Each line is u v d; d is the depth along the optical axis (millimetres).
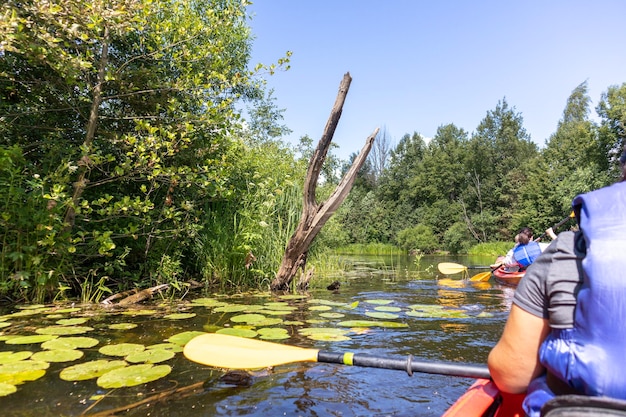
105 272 4836
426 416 1836
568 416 894
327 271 8789
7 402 1837
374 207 38344
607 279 936
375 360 1833
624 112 24719
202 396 1983
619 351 922
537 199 29906
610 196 1021
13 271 4020
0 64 4340
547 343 1067
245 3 5039
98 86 4383
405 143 48375
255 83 5645
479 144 38625
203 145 5457
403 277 7902
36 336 2818
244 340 2287
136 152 4340
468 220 34781
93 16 3725
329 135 5008
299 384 2178
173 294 4746
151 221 4676
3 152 3664
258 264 5941
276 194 6289
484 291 5766
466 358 2576
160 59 5297
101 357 2441
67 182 4195
